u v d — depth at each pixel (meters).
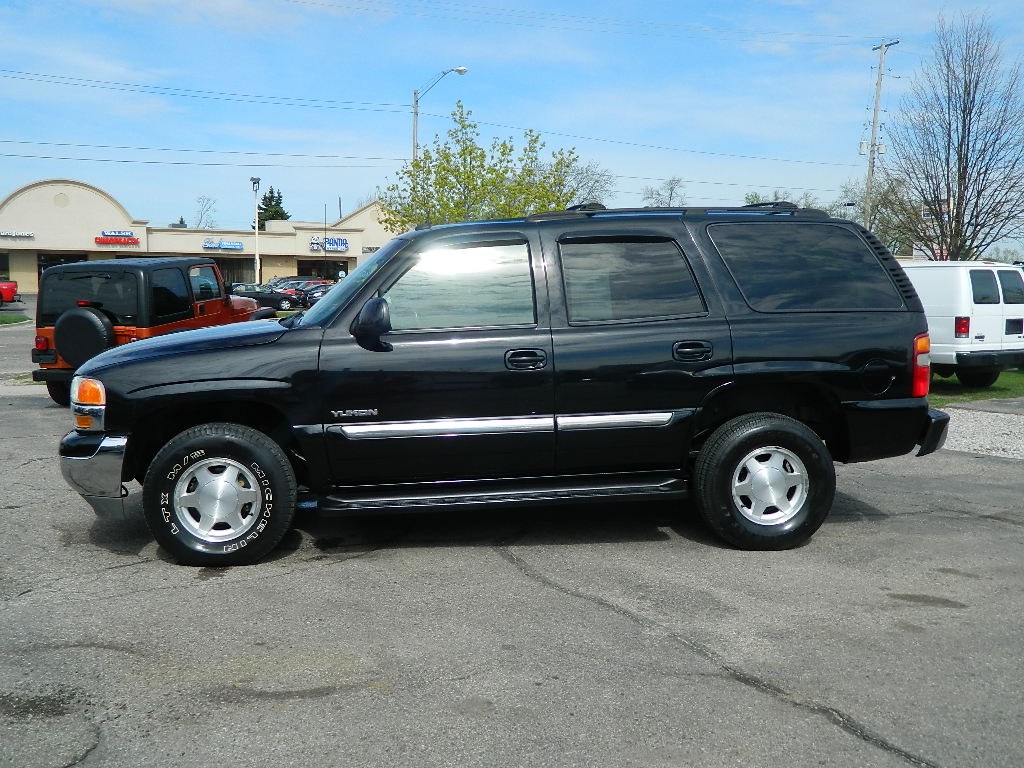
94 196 57.09
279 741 2.90
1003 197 21.16
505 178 22.83
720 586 4.41
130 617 4.02
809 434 4.96
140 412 4.69
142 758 2.80
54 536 5.36
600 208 5.25
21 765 2.76
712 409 5.02
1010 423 10.00
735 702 3.16
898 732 2.94
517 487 4.93
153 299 10.24
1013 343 12.59
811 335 4.99
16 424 9.77
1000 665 3.47
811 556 4.92
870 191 36.53
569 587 4.40
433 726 3.00
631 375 4.85
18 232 55.78
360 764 2.76
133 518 5.78
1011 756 2.79
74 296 10.29
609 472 5.04
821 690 3.25
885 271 5.22
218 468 4.75
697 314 4.97
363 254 65.38
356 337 4.75
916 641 3.71
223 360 4.71
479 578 4.55
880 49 36.19
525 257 4.94
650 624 3.90
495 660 3.53
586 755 2.80
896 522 5.67
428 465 4.83
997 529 5.50
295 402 4.71
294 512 4.80
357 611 4.08
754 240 5.16
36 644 3.71
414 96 28.39
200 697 3.22
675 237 5.08
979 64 20.77
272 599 4.25
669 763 2.76
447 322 4.84
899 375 5.09
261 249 62.34
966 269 12.25
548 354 4.80
